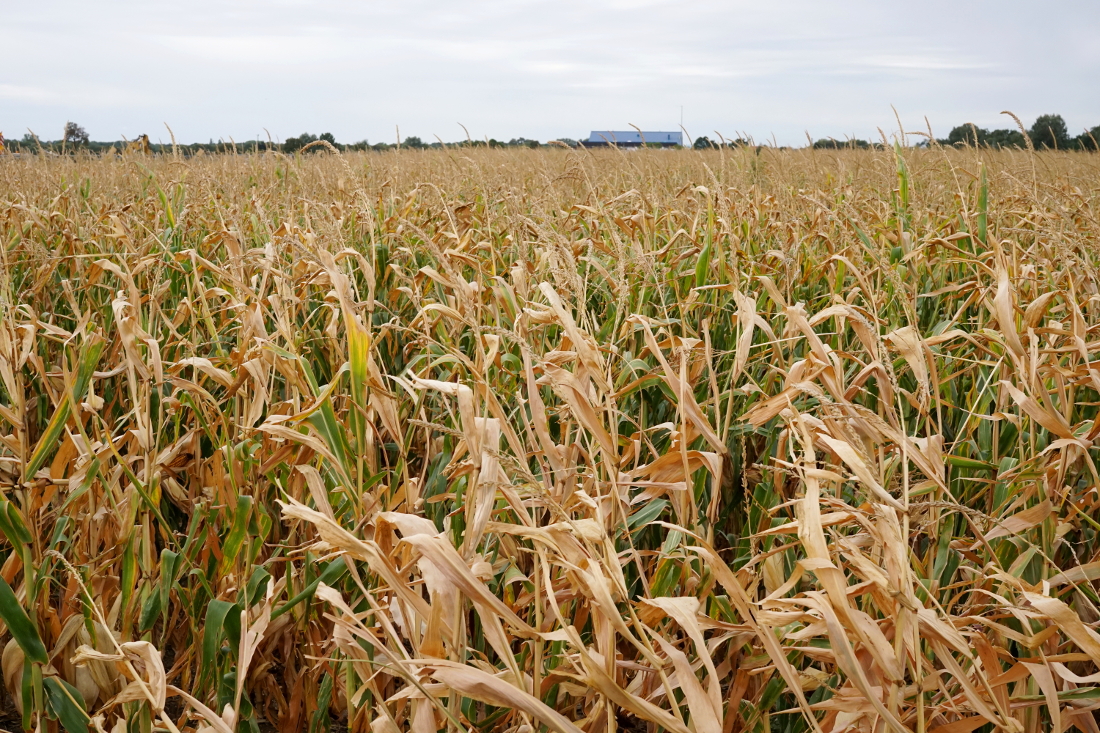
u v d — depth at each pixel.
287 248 4.68
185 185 7.05
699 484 2.79
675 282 4.12
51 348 4.45
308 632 2.59
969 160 7.33
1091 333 3.49
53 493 2.75
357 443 2.38
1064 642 2.33
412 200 6.07
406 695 1.80
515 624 1.64
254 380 2.93
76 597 2.46
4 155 8.59
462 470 2.16
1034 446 2.48
